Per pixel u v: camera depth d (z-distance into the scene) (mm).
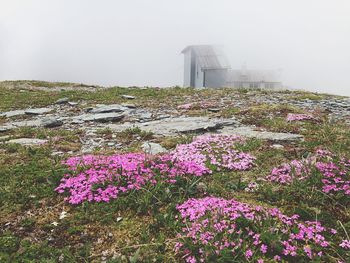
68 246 7223
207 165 10094
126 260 6734
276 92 27516
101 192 8586
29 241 7293
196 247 6652
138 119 17766
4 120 19438
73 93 29141
